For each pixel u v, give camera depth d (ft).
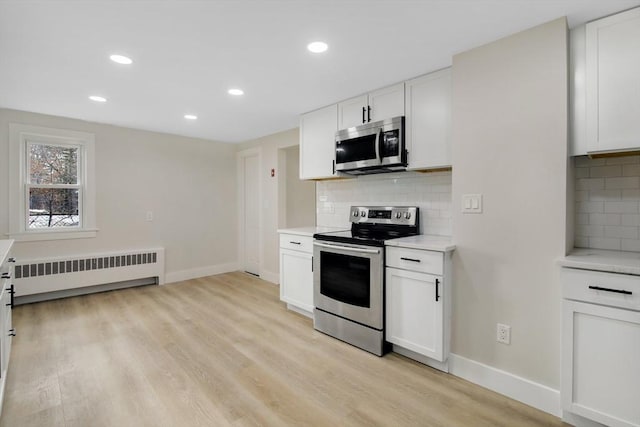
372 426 5.55
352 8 5.49
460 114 7.11
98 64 7.62
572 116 5.93
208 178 16.62
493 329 6.64
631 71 5.38
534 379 6.12
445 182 8.85
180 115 11.98
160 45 6.75
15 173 11.51
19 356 7.95
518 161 6.30
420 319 7.39
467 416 5.80
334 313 9.17
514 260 6.36
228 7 5.45
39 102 10.46
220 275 16.72
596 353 5.18
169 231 15.30
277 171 15.08
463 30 6.20
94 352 8.21
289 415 5.83
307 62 7.54
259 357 8.02
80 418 5.72
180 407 6.05
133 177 14.20
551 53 5.90
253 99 10.14
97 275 13.09
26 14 5.58
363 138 9.18
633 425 4.88
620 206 6.28
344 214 11.51
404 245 7.59
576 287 5.33
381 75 8.27
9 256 8.05
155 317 10.72
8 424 5.52
